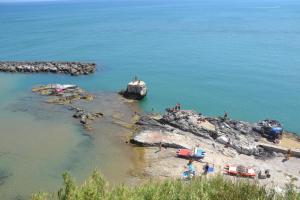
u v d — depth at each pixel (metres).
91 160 49.47
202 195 17.84
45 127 60.06
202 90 83.88
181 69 103.12
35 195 19.02
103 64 108.44
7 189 42.50
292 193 18.86
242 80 92.56
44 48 138.50
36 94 76.44
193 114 63.69
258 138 57.34
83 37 168.75
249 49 133.75
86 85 85.00
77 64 102.31
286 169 48.44
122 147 53.00
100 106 69.44
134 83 75.56
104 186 18.73
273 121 61.75
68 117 64.00
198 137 56.00
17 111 67.12
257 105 75.44
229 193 18.31
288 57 118.81
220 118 63.03
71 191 17.39
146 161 49.12
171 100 76.44
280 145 55.38
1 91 79.56
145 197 18.30
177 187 19.22
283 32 174.38
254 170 46.56
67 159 49.81
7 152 51.84
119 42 151.38
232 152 52.19
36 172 46.44
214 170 46.44
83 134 57.41
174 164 48.09
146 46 140.75
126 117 64.12
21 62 106.50
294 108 74.06
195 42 150.12
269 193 19.31
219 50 132.12
